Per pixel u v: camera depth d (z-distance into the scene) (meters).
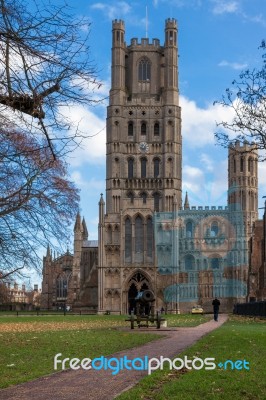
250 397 14.90
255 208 160.12
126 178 143.38
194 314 112.75
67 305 170.75
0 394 15.62
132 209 133.25
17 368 20.61
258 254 116.88
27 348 28.14
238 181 160.12
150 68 150.62
